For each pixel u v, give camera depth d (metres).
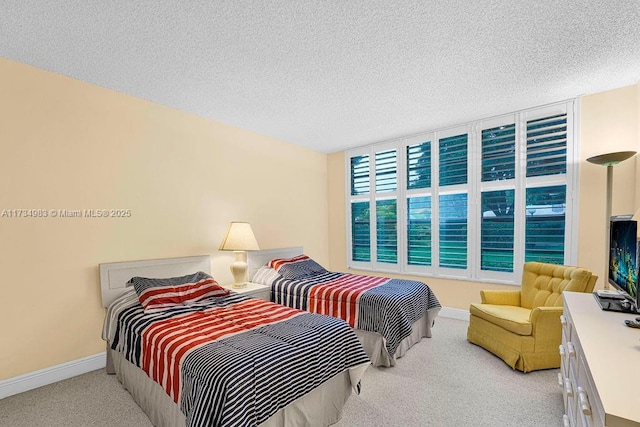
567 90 2.81
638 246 1.44
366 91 2.76
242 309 2.32
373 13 1.74
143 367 1.88
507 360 2.50
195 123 3.29
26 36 1.91
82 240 2.50
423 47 2.08
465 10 1.72
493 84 2.66
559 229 3.11
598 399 0.85
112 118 2.68
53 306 2.36
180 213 3.15
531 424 1.81
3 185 2.15
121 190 2.73
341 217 4.93
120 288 2.66
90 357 2.52
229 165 3.61
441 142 3.85
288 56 2.17
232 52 2.12
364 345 2.63
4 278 2.15
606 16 1.77
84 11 1.68
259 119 3.45
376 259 4.52
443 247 3.87
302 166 4.62
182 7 1.66
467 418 1.87
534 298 2.85
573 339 1.48
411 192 4.13
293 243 4.45
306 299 3.04
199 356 1.53
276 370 1.47
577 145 2.98
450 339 3.10
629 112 2.73
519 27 1.88
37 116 2.30
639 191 2.64
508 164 3.39
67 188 2.43
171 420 1.65
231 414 1.26
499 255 3.46
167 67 2.31
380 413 1.92
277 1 1.62
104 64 2.26
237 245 3.25
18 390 2.18
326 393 1.78
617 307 1.63
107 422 1.86
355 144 4.56
